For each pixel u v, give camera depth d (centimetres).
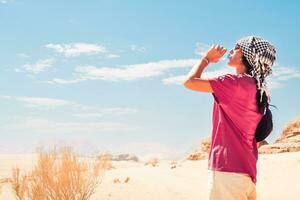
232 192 339
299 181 1579
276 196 1341
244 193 343
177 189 1326
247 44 362
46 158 1043
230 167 341
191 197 1224
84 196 1100
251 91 350
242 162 343
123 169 1944
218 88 346
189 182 1504
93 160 1141
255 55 358
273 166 1972
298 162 1961
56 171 1053
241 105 348
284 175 1750
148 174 1638
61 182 1033
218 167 344
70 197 1045
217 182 342
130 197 1188
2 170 2481
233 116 349
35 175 1048
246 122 349
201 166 2028
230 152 344
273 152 3123
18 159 3884
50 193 1042
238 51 368
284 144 3272
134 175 1576
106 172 1694
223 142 349
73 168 1064
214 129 359
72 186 1050
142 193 1238
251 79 354
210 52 354
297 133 3681
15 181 1053
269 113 368
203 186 1420
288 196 1330
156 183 1400
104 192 1217
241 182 339
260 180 1703
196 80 346
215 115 362
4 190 1232
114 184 1332
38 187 1026
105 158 1157
